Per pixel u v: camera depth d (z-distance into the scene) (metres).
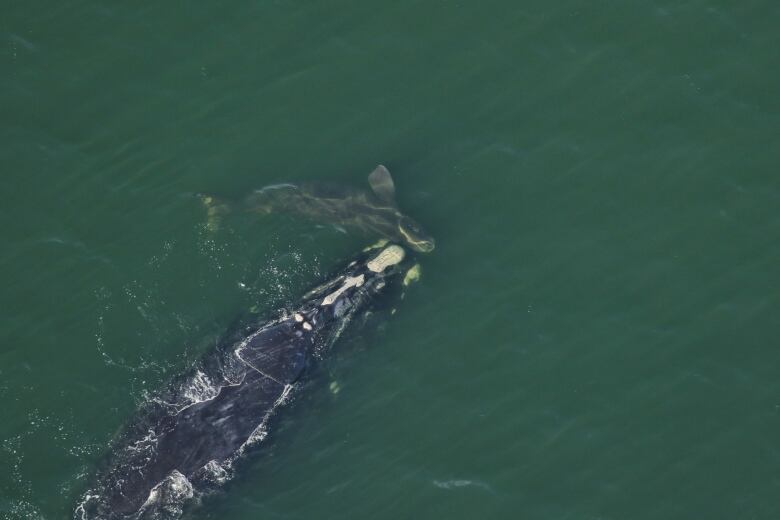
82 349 143.25
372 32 166.12
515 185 155.75
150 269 148.75
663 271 150.12
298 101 161.12
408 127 159.38
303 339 141.50
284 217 151.88
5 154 156.00
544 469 138.00
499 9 167.88
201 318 145.50
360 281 146.62
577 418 141.12
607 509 135.38
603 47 165.38
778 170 156.62
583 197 155.12
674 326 146.62
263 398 138.38
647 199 155.00
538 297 148.62
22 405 139.00
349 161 156.88
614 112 160.62
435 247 151.25
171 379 140.25
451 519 134.88
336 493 136.62
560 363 144.62
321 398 141.38
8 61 162.38
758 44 165.12
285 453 138.38
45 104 159.75
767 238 152.12
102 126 158.88
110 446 135.62
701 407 141.62
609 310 147.62
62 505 132.12
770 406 141.50
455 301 148.38
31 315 145.25
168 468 132.38
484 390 143.00
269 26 166.38
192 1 167.88
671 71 163.50
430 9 167.88
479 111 160.50
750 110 160.62
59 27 165.25
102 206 153.25
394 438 140.12
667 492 136.38
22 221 151.75
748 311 147.25
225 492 135.00
